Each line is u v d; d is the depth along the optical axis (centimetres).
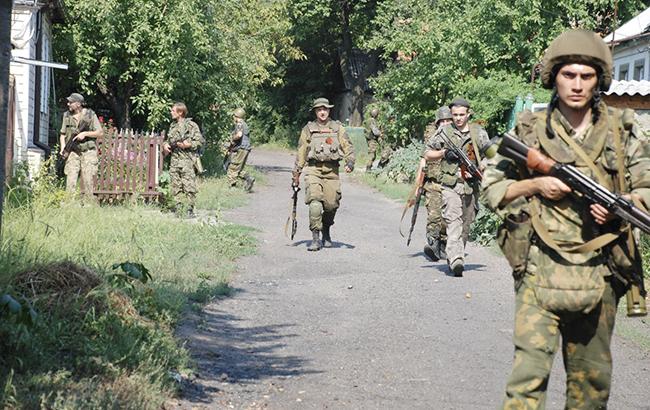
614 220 438
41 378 559
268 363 732
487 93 2678
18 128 1902
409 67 3125
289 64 6097
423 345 805
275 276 1155
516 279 452
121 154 1833
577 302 434
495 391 672
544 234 441
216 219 1548
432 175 1288
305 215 1905
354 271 1210
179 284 980
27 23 1939
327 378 695
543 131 451
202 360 721
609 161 443
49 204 1475
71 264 721
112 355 628
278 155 5266
